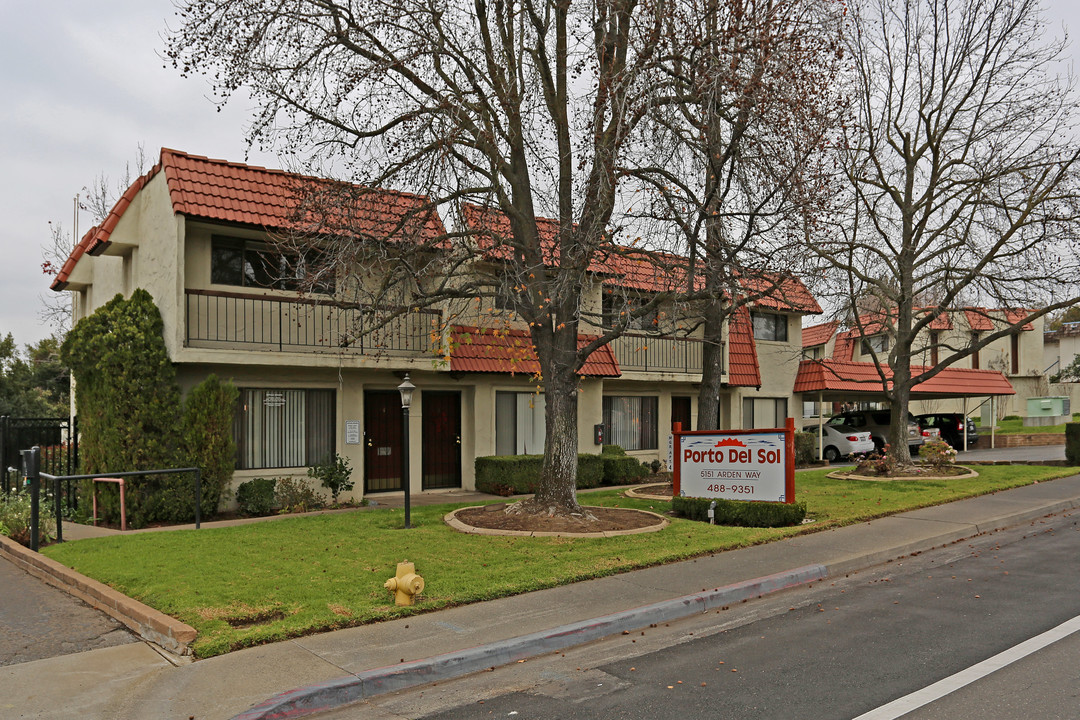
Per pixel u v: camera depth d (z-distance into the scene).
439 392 17.73
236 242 14.48
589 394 19.53
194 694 5.38
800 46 11.47
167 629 6.39
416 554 9.54
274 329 14.69
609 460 18.89
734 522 12.17
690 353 22.05
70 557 9.36
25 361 35.66
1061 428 38.25
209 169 13.99
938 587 8.63
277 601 7.33
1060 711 4.86
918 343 38.25
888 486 17.14
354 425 15.72
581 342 18.66
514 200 12.66
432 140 12.08
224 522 12.73
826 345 36.88
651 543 10.38
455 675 6.04
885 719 4.83
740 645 6.64
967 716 4.83
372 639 6.53
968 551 10.80
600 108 11.32
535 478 17.06
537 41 12.38
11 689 5.53
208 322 13.57
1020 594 8.12
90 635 6.80
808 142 11.72
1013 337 44.25
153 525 12.67
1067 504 14.70
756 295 11.46
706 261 11.51
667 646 6.71
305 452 15.20
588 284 14.98
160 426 13.02
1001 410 42.72
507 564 9.03
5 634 6.82
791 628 7.14
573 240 11.89
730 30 10.52
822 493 16.09
